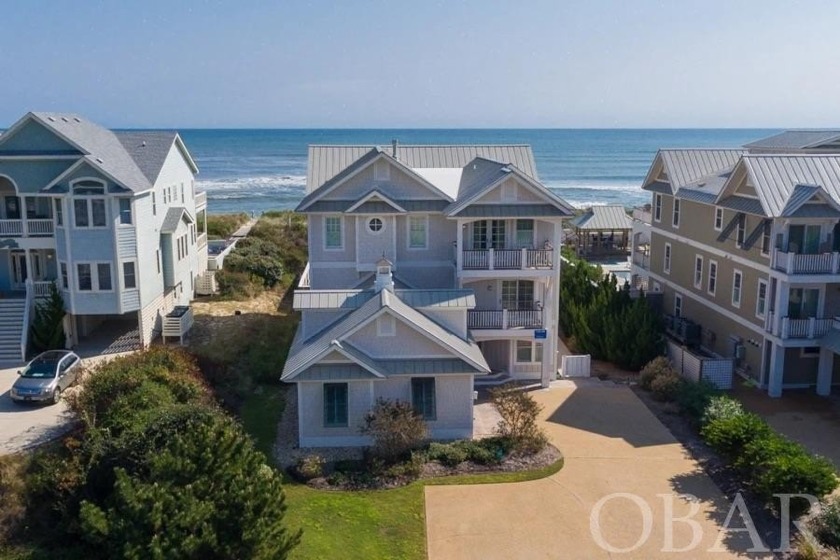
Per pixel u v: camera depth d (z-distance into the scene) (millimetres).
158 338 34750
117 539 15969
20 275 35188
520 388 31062
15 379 28781
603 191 134500
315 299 27438
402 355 25172
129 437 19906
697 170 38938
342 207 32062
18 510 18906
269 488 16797
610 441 25766
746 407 29109
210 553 15750
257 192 121562
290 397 29203
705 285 36125
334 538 19453
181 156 40656
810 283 29422
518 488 22359
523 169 37062
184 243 39719
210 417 20500
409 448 24000
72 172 31016
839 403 29578
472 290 29469
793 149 41250
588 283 39531
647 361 32938
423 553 19062
